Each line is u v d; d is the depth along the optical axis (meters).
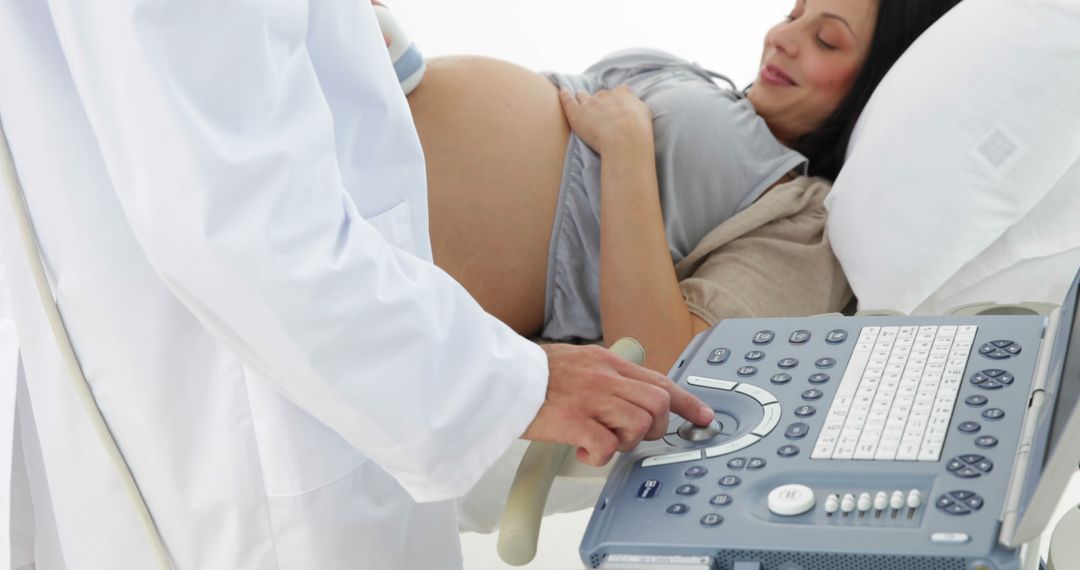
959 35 1.55
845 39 1.70
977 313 1.08
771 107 1.77
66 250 0.80
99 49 0.67
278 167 0.70
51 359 0.85
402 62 1.57
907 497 0.70
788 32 1.74
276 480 0.87
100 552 0.89
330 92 0.86
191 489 0.87
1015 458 0.72
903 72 1.60
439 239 1.59
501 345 0.84
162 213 0.68
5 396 0.87
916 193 1.50
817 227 1.67
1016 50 1.49
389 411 0.76
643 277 1.51
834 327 1.00
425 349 0.77
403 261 0.81
